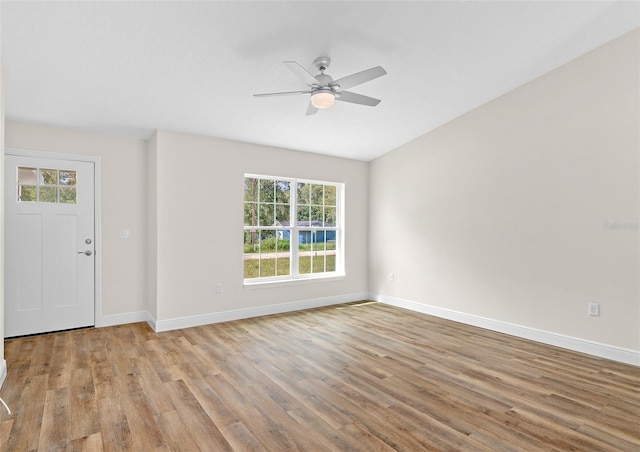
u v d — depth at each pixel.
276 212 5.11
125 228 4.34
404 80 3.60
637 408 2.35
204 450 1.90
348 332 4.04
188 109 3.73
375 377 2.83
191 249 4.26
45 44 2.62
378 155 5.63
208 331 4.05
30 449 1.89
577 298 3.45
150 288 4.30
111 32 2.56
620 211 3.18
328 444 1.96
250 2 2.39
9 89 3.16
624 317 3.16
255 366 3.03
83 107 3.55
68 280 4.03
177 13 2.44
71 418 2.20
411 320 4.56
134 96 3.42
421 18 2.73
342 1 2.46
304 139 4.75
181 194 4.20
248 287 4.68
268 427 2.11
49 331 3.94
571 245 3.49
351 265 5.69
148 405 2.36
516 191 3.93
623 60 3.16
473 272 4.34
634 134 3.10
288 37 2.77
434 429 2.10
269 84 3.37
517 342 3.70
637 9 2.83
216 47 2.81
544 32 3.04
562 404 2.40
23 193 3.80
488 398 2.48
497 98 4.09
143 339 3.74
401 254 5.29
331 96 2.85
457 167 4.52
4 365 2.79
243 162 4.66
